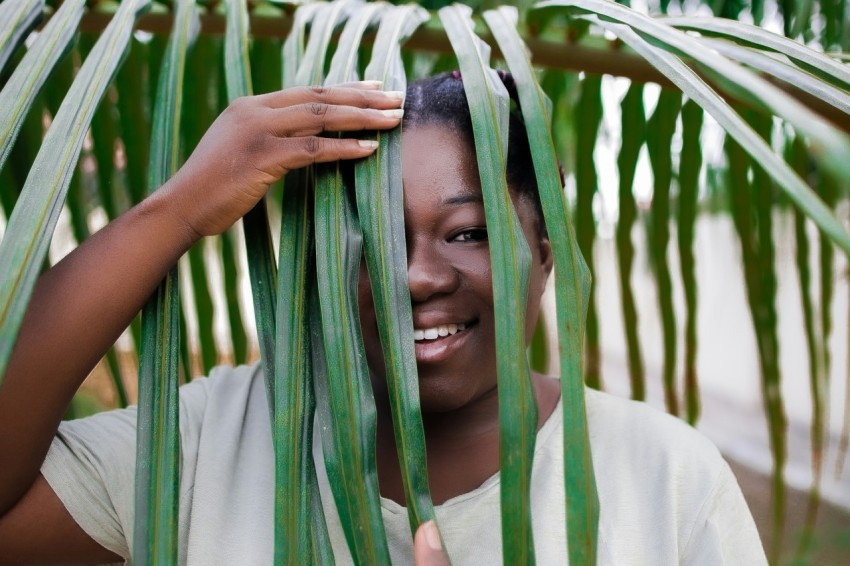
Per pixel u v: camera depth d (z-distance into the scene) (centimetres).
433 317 45
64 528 48
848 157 25
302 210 42
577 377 33
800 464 225
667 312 76
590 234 76
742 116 66
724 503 53
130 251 41
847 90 41
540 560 49
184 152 71
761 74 50
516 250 36
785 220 82
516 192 50
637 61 62
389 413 52
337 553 50
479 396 51
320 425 38
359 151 41
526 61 43
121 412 55
